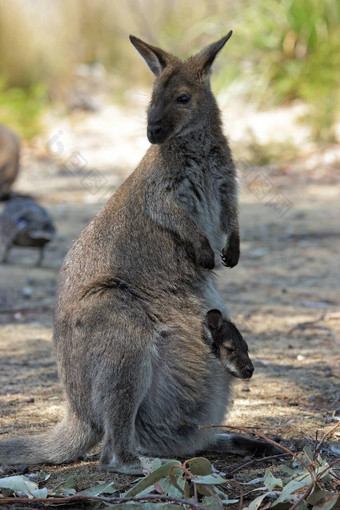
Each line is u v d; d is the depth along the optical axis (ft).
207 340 28.37
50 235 60.49
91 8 138.31
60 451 27.55
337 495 22.22
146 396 27.20
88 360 26.91
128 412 26.32
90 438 27.50
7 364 38.93
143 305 28.22
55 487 25.00
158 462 25.22
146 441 27.55
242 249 65.46
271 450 27.78
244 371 27.78
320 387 35.09
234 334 28.45
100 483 25.05
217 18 124.16
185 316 28.66
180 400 27.53
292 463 26.18
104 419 26.53
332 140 97.71
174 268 29.50
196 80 32.24
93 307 27.20
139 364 26.63
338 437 29.27
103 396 26.50
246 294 52.85
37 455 27.48
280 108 108.06
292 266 59.98
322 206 78.23
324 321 46.32
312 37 110.83
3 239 62.13
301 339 42.96
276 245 66.13
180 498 22.54
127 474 25.89
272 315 47.88
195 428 27.76
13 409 32.63
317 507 22.34
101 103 123.95
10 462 27.35
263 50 113.70
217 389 28.17
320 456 26.63
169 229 29.76
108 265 28.58
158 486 22.41
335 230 69.97
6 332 44.98
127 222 29.43
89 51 138.62
